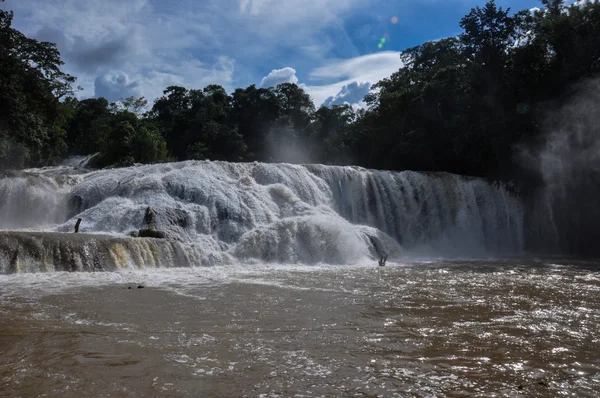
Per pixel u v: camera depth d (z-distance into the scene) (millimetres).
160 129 76938
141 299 11234
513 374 6438
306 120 86938
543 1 39000
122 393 5539
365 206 30266
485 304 11328
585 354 7359
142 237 18203
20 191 23141
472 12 38500
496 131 34281
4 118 36281
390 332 8531
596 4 34156
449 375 6355
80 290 12195
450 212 31859
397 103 48531
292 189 27594
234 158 74438
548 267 20750
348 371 6434
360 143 59938
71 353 6996
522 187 33344
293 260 20453
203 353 7113
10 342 7484
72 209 23516
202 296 11820
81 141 77125
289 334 8305
